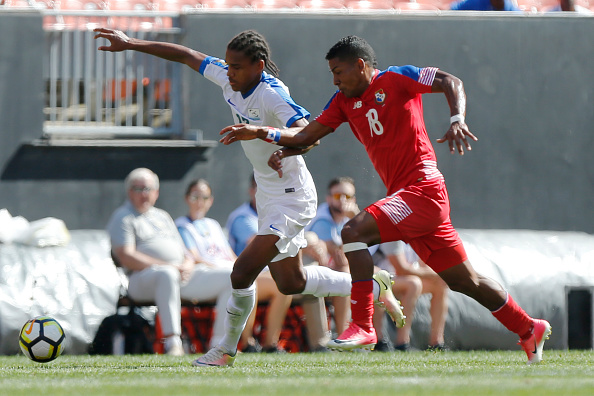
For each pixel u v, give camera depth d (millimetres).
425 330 28141
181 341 26188
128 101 33812
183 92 34062
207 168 33750
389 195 17469
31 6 36562
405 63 35406
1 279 26984
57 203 32781
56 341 19312
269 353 25109
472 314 29188
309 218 17953
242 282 17422
